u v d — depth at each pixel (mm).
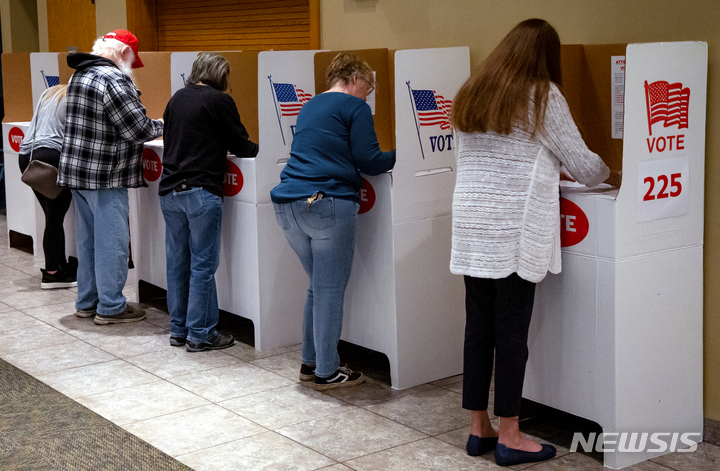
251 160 3438
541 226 2350
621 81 2807
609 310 2416
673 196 2486
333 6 4074
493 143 2350
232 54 3695
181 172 3379
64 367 3377
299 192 2863
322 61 3363
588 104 2943
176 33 5469
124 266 3988
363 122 2885
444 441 2668
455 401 3025
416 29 3633
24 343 3691
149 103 4410
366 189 3098
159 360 3473
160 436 2697
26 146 4488
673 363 2572
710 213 2609
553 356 2615
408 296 3104
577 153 2311
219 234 3527
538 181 2330
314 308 3043
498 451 2490
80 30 6398
